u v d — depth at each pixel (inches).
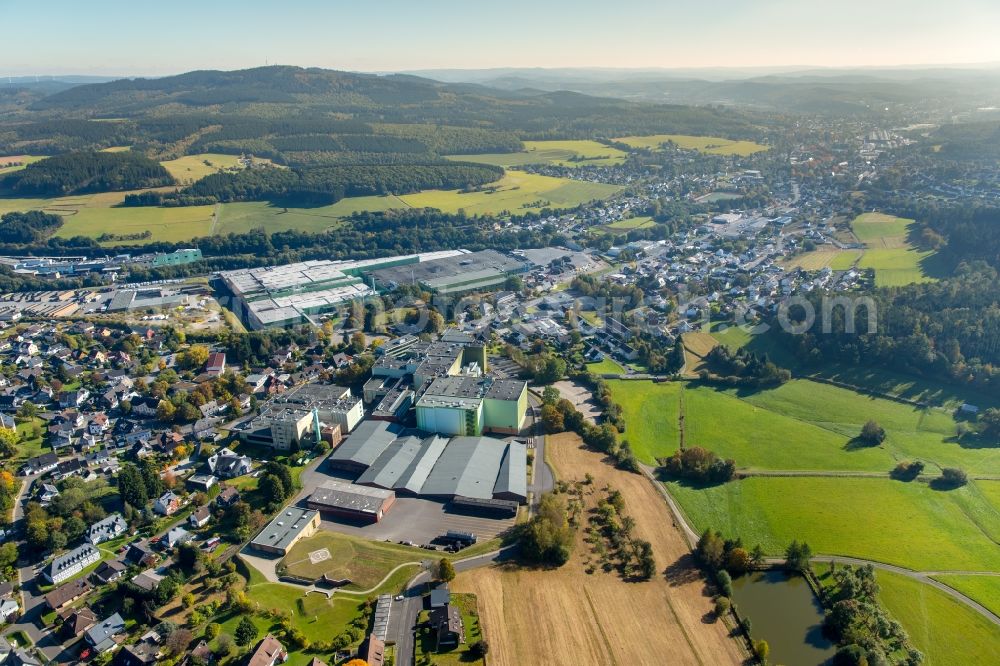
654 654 6131.9
